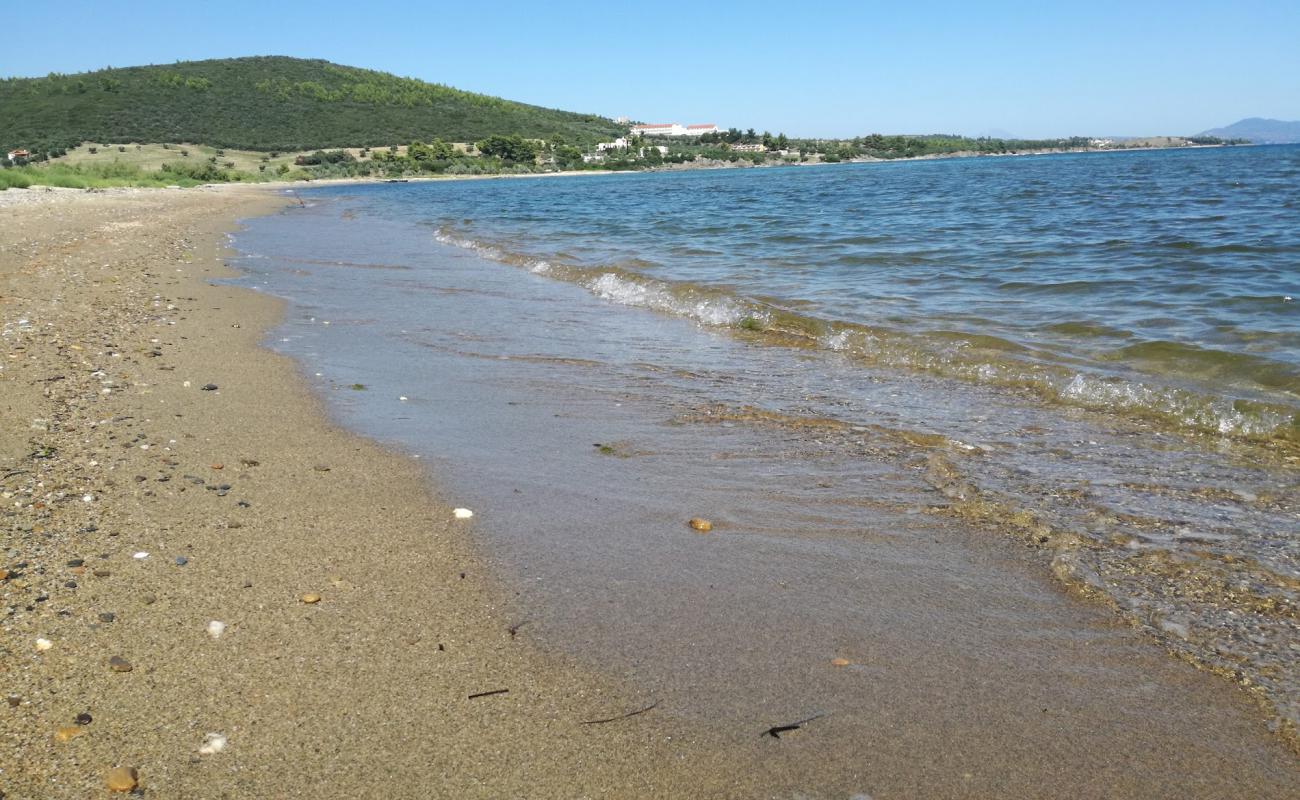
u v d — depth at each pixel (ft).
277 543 11.45
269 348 23.84
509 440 16.26
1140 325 24.44
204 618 9.46
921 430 16.71
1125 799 6.98
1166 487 13.57
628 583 10.59
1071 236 49.03
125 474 13.71
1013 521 12.35
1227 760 7.42
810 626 9.62
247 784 6.98
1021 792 7.06
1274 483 13.67
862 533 12.11
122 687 8.15
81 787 6.85
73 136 308.60
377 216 90.48
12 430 15.37
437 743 7.56
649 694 8.32
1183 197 80.12
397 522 12.29
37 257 40.75
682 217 78.38
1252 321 24.12
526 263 44.04
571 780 7.15
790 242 51.34
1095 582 10.53
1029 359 21.27
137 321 26.40
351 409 18.13
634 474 14.47
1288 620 9.57
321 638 9.16
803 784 7.14
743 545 11.73
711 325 28.19
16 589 9.83
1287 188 87.56
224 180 237.66
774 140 465.47
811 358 23.36
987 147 512.63
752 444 15.99
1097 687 8.50
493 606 9.96
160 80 383.86
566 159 379.14
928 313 27.61
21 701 7.85
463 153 366.43
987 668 8.82
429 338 25.77
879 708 8.15
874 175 207.00
